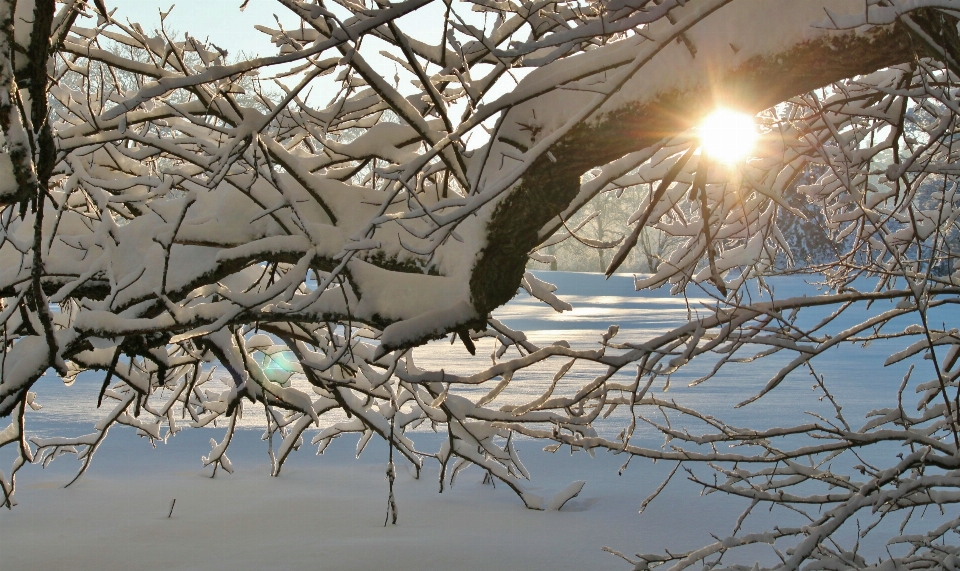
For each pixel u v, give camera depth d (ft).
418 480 36.27
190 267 18.06
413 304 15.57
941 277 14.79
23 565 23.06
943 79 16.88
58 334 18.10
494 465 30.27
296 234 17.26
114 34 18.90
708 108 12.57
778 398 50.01
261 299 15.70
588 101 13.43
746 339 13.91
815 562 13.24
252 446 44.55
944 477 13.23
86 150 20.39
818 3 11.85
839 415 13.93
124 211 24.13
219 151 15.81
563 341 13.82
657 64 12.80
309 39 17.28
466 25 12.67
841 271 18.13
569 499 30.60
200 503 31.27
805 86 12.35
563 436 14.53
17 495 32.89
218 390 58.54
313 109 18.35
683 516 28.22
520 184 14.49
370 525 27.73
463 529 26.86
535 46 9.87
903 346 75.46
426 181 18.24
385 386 27.78
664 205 19.35
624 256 12.67
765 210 19.11
